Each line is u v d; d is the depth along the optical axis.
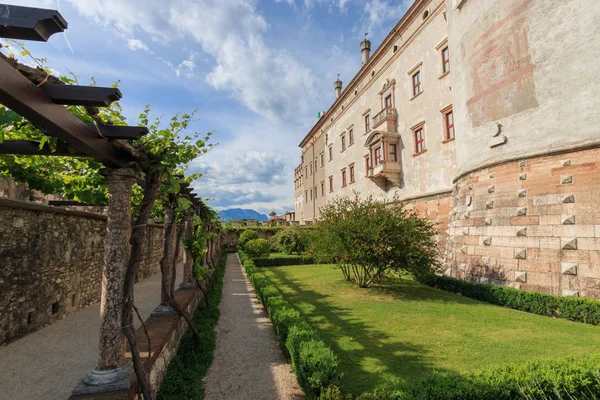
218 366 5.17
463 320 7.17
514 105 9.66
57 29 1.68
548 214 8.52
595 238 7.51
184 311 5.84
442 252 15.21
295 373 4.62
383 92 22.06
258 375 4.84
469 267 10.66
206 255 12.69
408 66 19.14
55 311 7.26
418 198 17.80
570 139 8.28
